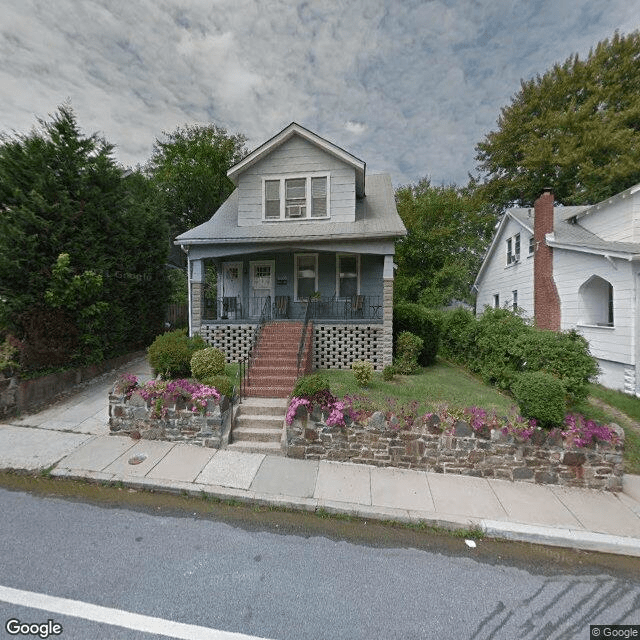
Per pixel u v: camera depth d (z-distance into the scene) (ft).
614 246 28.94
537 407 14.60
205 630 7.32
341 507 12.02
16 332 20.31
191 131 72.18
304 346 25.58
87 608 7.76
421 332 32.76
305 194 31.94
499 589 8.84
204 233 30.53
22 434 17.01
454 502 12.51
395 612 7.95
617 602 8.54
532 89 68.33
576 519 11.75
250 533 10.81
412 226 54.80
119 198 26.94
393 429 14.85
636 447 17.30
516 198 72.74
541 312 37.68
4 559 9.17
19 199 21.31
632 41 60.08
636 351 26.17
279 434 16.70
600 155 57.77
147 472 13.89
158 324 37.76
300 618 7.68
